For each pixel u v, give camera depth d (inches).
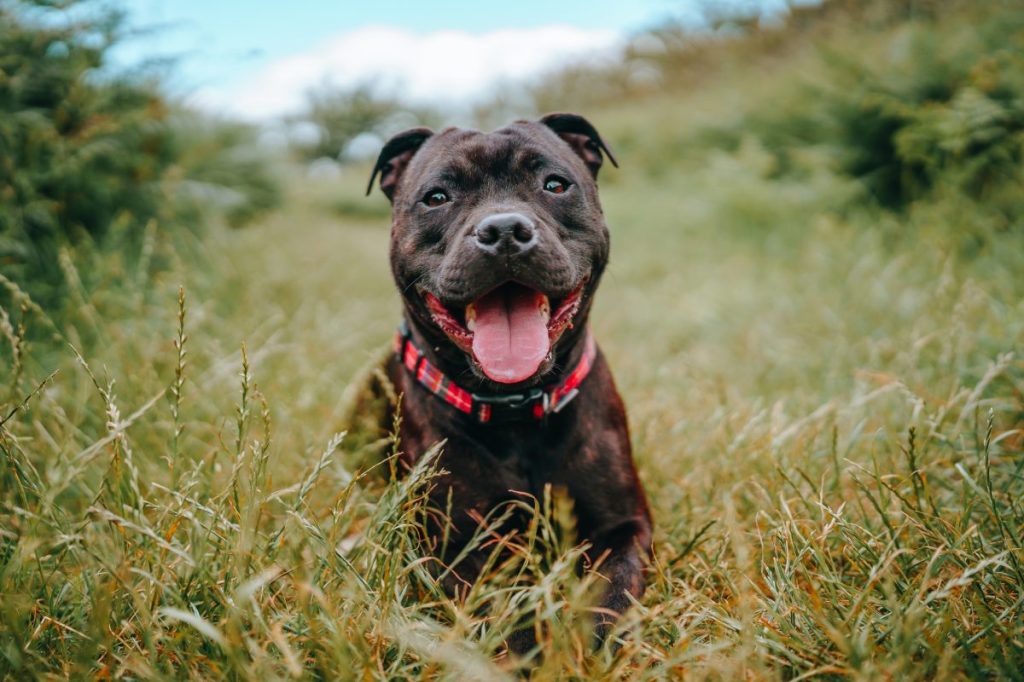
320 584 22.0
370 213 166.7
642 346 54.9
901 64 70.0
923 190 65.3
